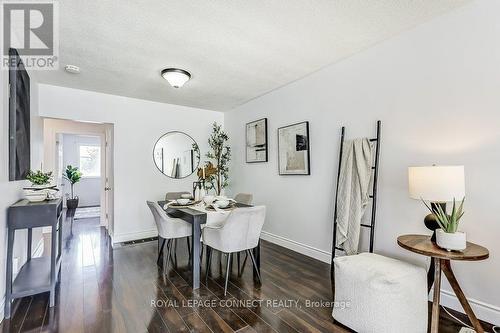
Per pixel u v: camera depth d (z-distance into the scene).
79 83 3.59
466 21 2.01
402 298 1.68
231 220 2.40
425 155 2.24
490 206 1.88
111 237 4.34
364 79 2.74
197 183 3.64
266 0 1.91
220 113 5.35
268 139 4.13
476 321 1.67
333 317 1.98
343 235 2.68
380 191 2.57
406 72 2.38
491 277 1.88
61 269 2.95
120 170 4.21
